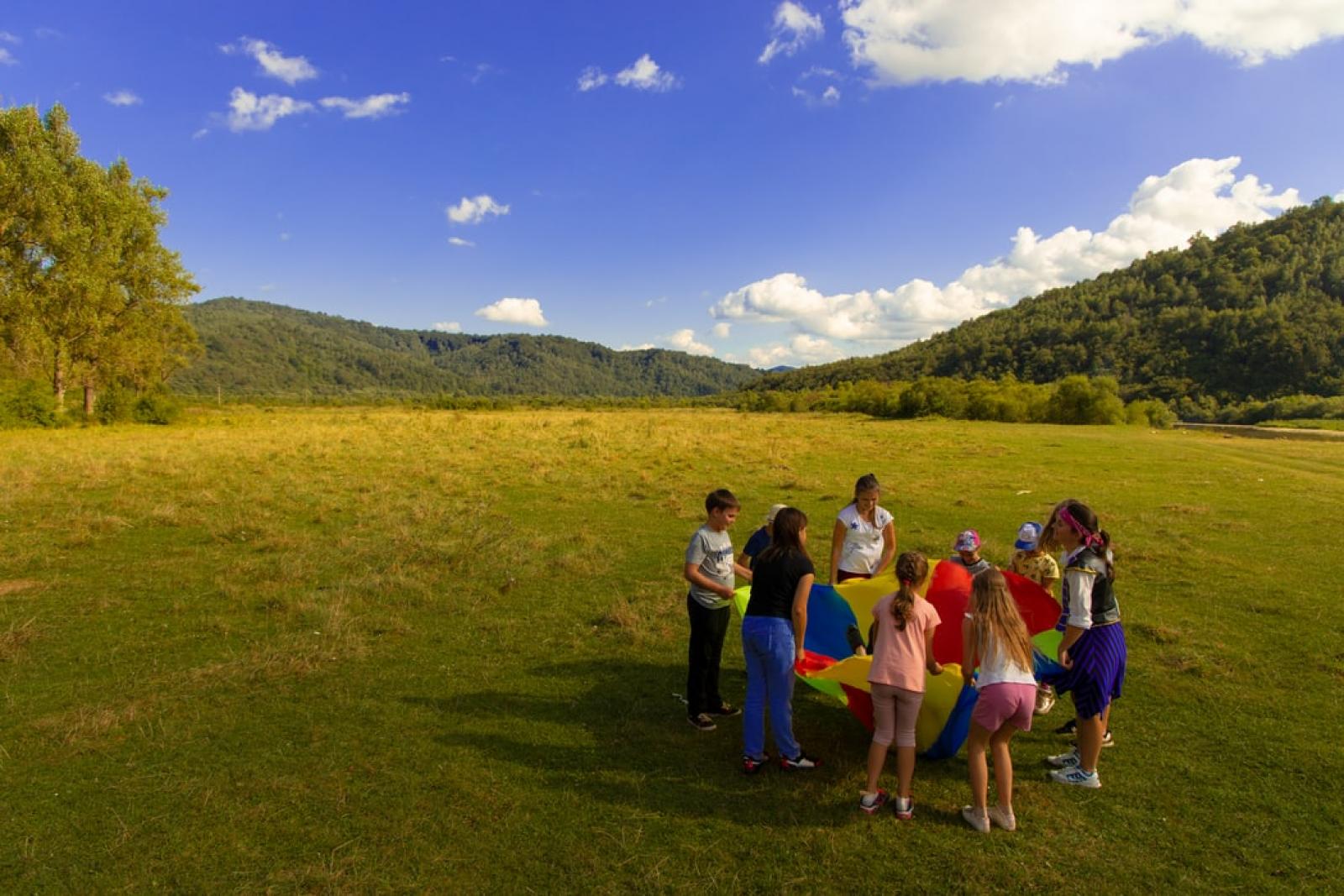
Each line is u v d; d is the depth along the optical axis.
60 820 3.72
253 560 8.73
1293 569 8.77
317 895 3.19
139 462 16.77
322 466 17.11
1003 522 11.79
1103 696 4.02
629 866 3.41
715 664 4.89
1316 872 3.40
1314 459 22.61
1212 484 16.05
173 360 40.41
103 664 5.73
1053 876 3.37
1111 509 12.89
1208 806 3.95
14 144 30.64
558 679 5.57
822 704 5.25
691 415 53.81
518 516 11.82
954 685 4.29
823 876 3.35
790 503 13.30
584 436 24.56
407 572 8.27
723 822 3.76
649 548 9.74
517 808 3.86
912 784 4.18
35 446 20.83
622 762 4.34
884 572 5.73
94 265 31.58
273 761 4.31
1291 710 5.10
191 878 3.29
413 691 5.32
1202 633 6.61
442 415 43.03
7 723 4.74
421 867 3.38
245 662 5.75
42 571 8.27
